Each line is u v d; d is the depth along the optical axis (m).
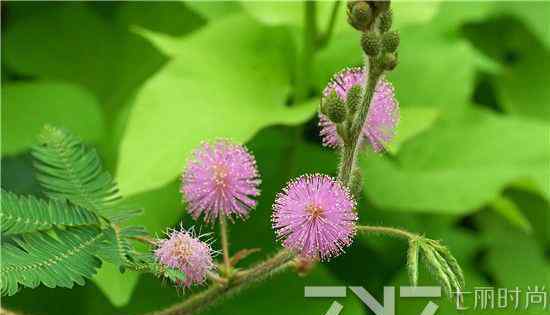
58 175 0.40
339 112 0.38
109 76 0.63
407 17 0.52
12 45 0.64
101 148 0.56
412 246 0.38
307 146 0.54
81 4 0.65
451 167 0.55
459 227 0.59
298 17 0.53
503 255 0.57
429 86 0.58
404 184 0.54
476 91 0.69
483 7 0.62
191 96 0.50
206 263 0.39
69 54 0.64
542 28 0.66
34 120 0.57
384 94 0.40
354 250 0.54
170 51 0.52
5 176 0.56
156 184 0.47
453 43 0.60
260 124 0.49
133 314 0.50
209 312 0.49
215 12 0.57
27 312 0.51
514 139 0.56
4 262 0.38
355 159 0.39
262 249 0.51
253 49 0.54
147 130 0.49
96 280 0.46
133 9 0.64
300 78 0.53
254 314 0.49
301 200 0.38
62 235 0.39
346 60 0.55
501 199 0.55
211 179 0.40
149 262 0.39
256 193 0.40
